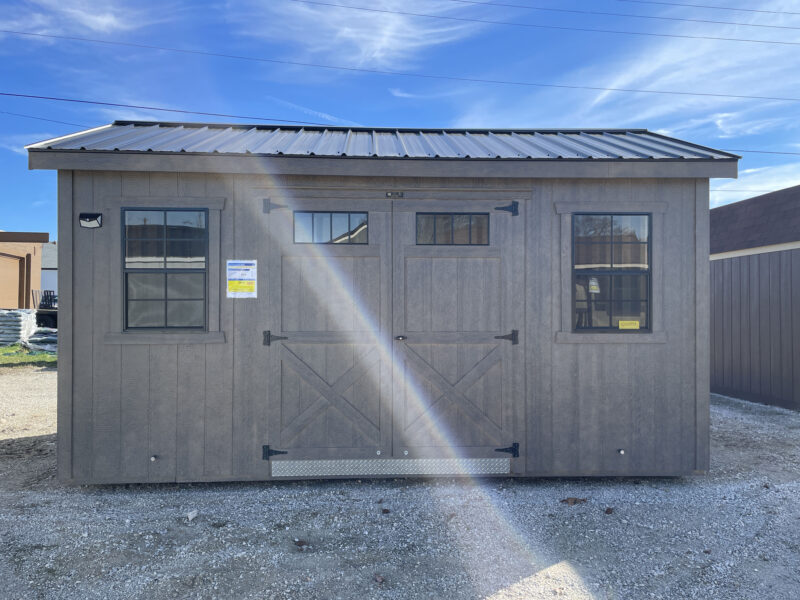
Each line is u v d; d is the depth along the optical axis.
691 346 4.52
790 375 7.59
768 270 7.99
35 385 9.27
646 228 4.55
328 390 4.40
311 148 4.79
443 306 4.48
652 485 4.45
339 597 2.72
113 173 4.28
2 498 4.07
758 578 2.93
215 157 4.18
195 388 4.32
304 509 3.88
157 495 4.18
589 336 4.48
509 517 3.75
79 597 2.70
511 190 4.50
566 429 4.49
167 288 4.34
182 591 2.77
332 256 4.43
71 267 4.24
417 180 4.46
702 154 4.54
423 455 4.44
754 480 4.57
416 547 3.28
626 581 2.89
